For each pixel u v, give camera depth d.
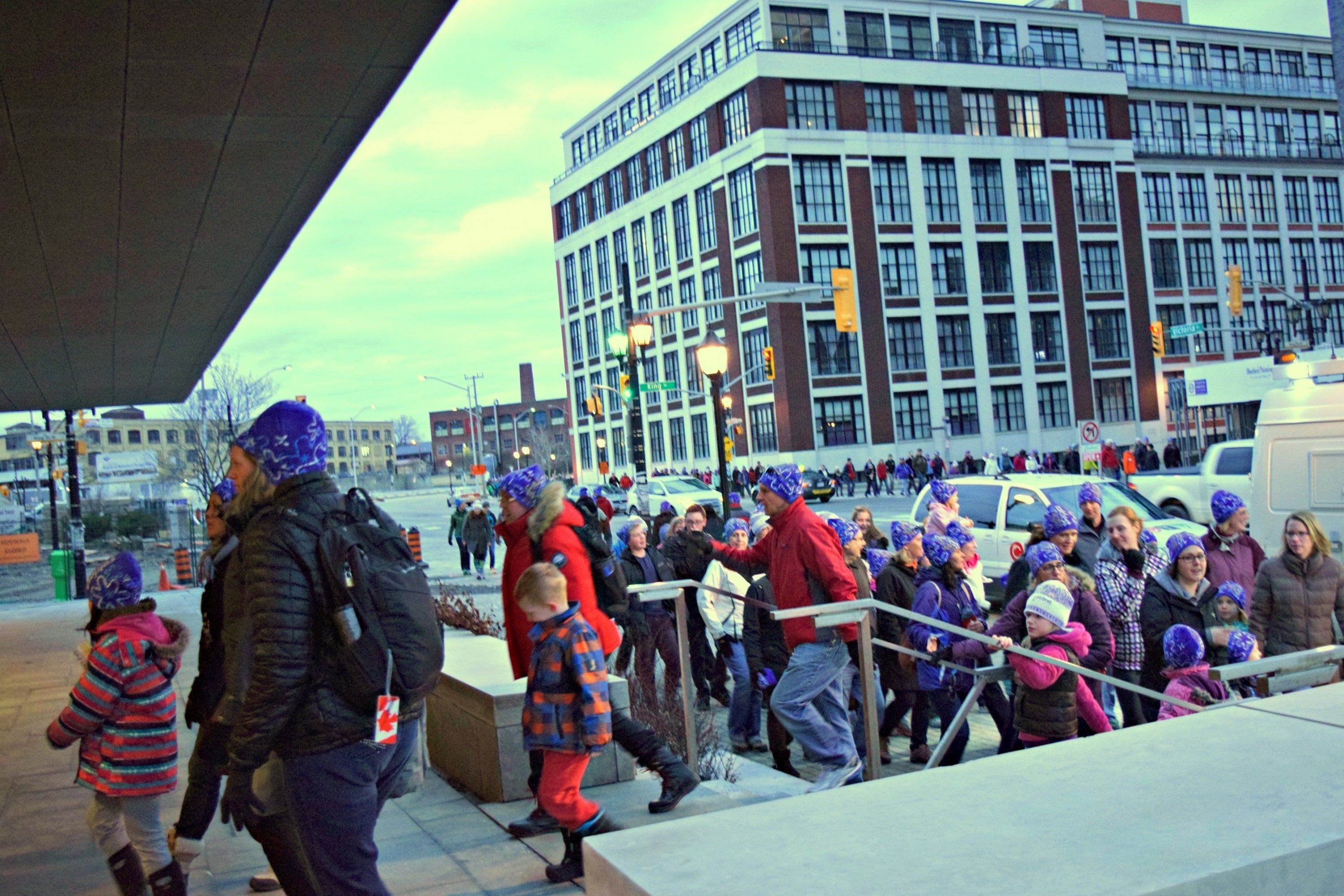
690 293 65.06
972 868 1.85
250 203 10.70
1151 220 67.06
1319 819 1.98
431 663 2.98
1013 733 7.35
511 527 5.38
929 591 7.48
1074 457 55.06
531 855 4.87
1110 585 7.46
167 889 3.96
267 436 2.88
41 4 6.27
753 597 7.86
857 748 7.73
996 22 63.88
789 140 56.56
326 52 7.30
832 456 56.22
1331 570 6.93
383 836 5.30
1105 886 1.75
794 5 59.06
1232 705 2.84
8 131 8.25
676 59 67.44
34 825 5.75
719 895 1.80
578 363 81.00
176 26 6.71
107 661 3.91
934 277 59.38
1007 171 61.59
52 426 31.67
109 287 13.54
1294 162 72.12
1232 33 72.12
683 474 58.84
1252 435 32.31
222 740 3.78
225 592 3.06
